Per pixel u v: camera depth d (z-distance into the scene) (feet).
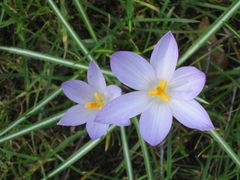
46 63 0.68
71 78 0.66
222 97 0.66
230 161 0.66
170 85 0.52
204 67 0.67
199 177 0.67
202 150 0.67
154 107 0.52
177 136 0.67
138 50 0.67
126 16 0.68
